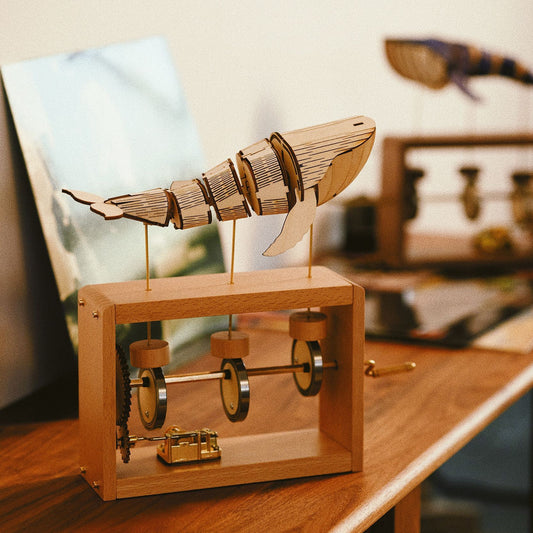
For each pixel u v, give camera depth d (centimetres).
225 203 78
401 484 84
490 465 261
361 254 191
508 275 179
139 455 85
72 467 87
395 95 213
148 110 123
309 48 175
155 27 131
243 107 155
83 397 83
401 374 118
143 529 73
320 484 83
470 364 123
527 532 234
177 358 120
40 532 72
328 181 82
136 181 118
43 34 109
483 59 188
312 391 87
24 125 103
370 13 198
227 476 82
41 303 111
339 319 87
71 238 106
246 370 84
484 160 249
